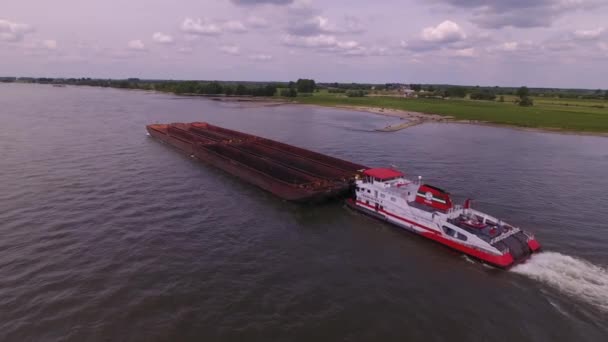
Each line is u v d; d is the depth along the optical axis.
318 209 42.47
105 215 38.19
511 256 29.67
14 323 21.78
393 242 34.44
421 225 35.16
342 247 33.12
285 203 44.06
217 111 161.38
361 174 49.66
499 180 55.72
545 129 116.62
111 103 184.75
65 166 56.91
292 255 31.23
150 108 163.50
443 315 23.64
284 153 66.31
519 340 21.53
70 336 20.89
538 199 46.97
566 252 32.41
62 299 24.12
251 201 44.31
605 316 23.83
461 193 49.00
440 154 75.38
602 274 28.83
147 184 49.38
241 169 52.25
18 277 26.47
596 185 53.91
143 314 22.89
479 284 27.34
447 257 31.56
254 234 35.16
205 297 24.80
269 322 22.48
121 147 73.00
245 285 26.42
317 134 101.56
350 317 23.19
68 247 31.11
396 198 37.34
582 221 39.66
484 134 106.94
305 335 21.44
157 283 26.27
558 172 61.62
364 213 40.88
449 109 179.75
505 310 24.28
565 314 23.97
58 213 38.28
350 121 136.25
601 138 102.38
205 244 32.62
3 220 36.06
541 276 28.39
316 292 25.83
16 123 99.50
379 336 21.55
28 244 31.42
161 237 33.62
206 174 55.38
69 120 110.69
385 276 28.31
